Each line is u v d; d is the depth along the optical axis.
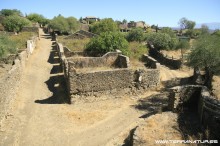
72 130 13.98
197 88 13.77
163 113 13.43
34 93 19.08
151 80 20.50
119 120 15.34
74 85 17.19
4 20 55.31
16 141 12.55
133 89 19.61
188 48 48.03
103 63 25.88
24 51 26.25
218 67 19.70
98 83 17.92
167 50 48.12
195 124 12.16
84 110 16.64
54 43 41.75
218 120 11.20
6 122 14.25
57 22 58.06
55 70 25.27
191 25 99.56
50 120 14.95
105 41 30.22
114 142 12.78
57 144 12.57
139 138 10.52
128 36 50.44
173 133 11.11
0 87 13.73
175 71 30.47
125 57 24.58
